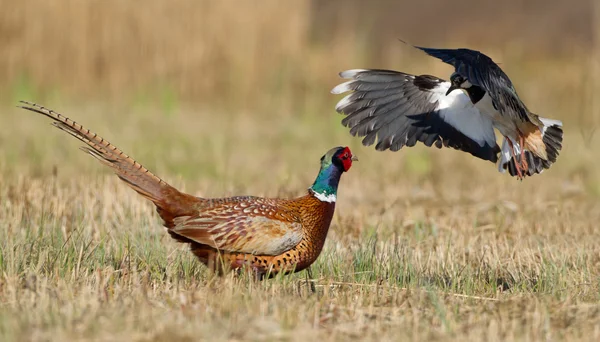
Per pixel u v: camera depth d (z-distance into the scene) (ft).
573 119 84.53
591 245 40.37
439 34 112.37
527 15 113.91
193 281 31.27
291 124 77.30
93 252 35.09
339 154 31.86
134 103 81.76
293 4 88.48
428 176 60.75
